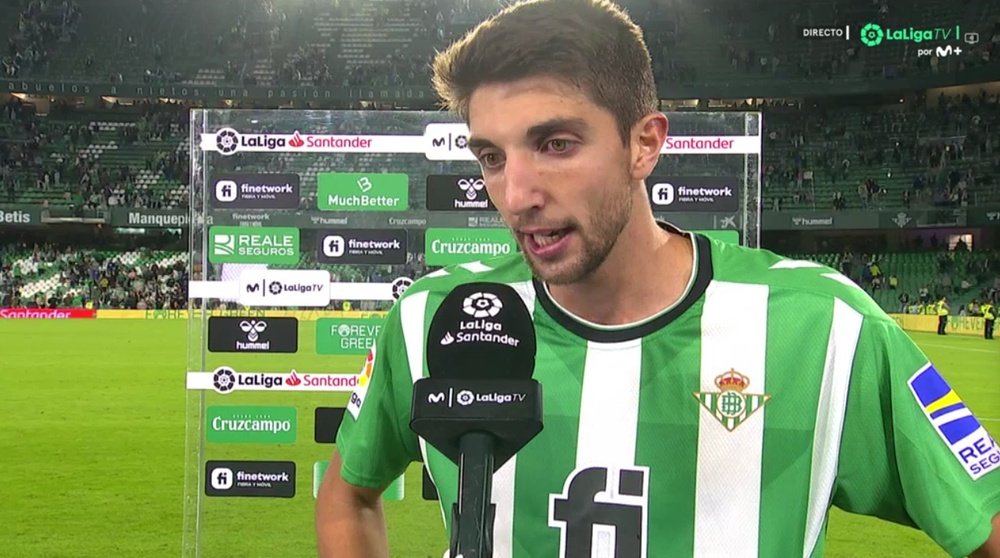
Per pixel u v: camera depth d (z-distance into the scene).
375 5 27.25
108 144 25.52
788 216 22.77
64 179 24.50
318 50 26.72
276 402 2.75
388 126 2.63
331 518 1.35
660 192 2.53
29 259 23.16
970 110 23.23
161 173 25.02
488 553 0.86
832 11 25.28
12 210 23.05
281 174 2.64
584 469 1.16
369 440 1.33
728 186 2.53
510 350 0.99
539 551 1.17
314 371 2.73
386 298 2.66
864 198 22.84
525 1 0.98
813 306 1.16
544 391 1.18
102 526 4.45
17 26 26.30
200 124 2.62
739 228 2.53
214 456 2.76
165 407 8.02
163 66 26.12
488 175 0.99
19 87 24.67
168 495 5.05
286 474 2.75
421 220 2.67
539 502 1.17
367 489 1.35
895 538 4.09
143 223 23.58
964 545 1.07
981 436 1.12
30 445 6.41
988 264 21.31
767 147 24.86
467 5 27.05
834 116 25.22
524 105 0.91
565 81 0.91
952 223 21.36
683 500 1.14
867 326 1.15
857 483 1.16
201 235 2.64
